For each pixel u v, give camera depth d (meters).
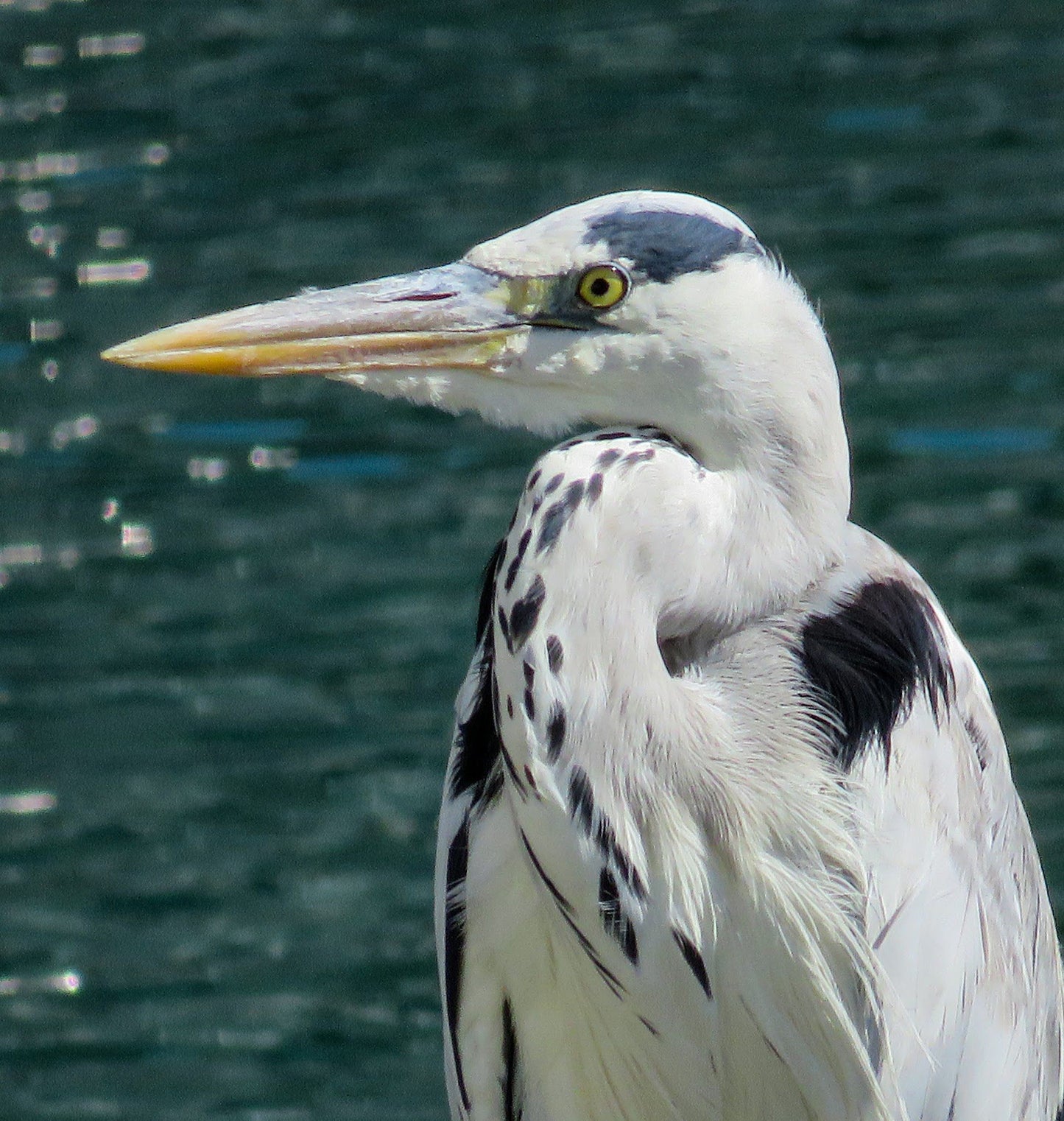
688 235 6.12
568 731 5.81
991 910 6.40
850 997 6.04
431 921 11.31
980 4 24.53
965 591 13.44
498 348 6.34
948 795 6.26
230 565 14.47
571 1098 6.60
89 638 13.72
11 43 24.73
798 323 6.11
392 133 21.47
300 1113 9.98
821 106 21.56
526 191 19.69
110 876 11.70
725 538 5.96
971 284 17.55
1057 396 15.78
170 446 16.12
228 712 12.94
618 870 5.86
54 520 15.12
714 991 6.02
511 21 24.80
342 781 12.30
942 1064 6.22
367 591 14.07
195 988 10.95
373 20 25.11
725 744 5.88
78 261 18.86
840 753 6.05
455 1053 6.70
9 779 12.43
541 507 5.89
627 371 6.18
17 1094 10.12
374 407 16.84
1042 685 12.45
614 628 5.81
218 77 23.36
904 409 15.73
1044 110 21.14
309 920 11.39
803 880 5.91
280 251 18.69
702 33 24.05
